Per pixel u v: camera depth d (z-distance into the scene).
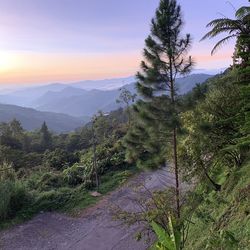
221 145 13.97
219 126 13.67
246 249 7.25
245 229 8.12
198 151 13.60
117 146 31.44
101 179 26.84
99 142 42.75
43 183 26.72
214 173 16.05
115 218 13.40
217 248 8.01
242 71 11.87
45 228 19.88
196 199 12.24
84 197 23.70
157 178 21.23
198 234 10.95
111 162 29.09
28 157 48.25
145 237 16.28
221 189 13.73
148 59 11.29
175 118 11.28
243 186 10.95
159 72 11.14
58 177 27.94
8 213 21.39
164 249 8.38
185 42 11.13
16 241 18.48
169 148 12.53
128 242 16.64
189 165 13.91
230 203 10.65
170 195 12.03
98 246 17.09
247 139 11.80
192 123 13.23
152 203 12.57
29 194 23.33
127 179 24.92
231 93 13.97
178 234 8.42
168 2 10.95
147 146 12.05
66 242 18.02
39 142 72.94
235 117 12.38
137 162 12.69
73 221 20.48
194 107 11.57
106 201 22.42
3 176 24.80
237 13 14.77
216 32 16.75
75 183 27.23
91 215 20.84
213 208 11.45
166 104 11.32
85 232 18.86
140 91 11.40
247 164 13.27
